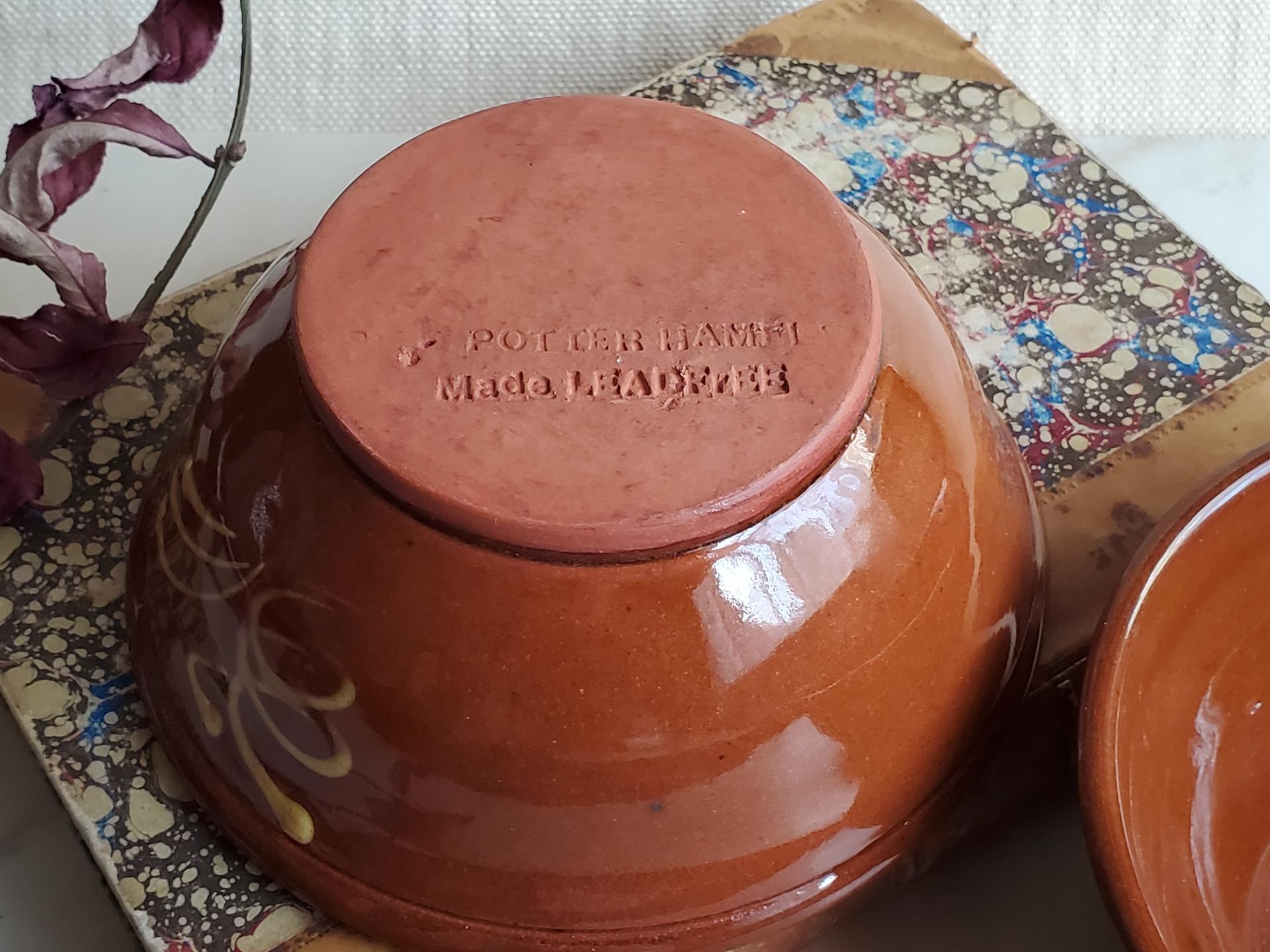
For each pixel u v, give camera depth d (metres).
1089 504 0.60
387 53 0.81
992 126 0.74
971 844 0.58
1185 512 0.49
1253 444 0.62
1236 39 0.83
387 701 0.42
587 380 0.41
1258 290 0.71
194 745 0.50
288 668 0.44
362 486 0.41
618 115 0.49
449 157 0.47
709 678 0.41
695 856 0.44
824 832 0.46
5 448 0.55
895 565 0.43
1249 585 0.51
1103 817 0.43
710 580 0.40
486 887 0.45
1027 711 0.55
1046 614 0.56
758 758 0.42
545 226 0.45
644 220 0.45
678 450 0.40
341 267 0.44
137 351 0.58
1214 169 0.84
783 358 0.42
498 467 0.40
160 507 0.51
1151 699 0.48
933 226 0.69
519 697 0.40
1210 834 0.50
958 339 0.56
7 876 0.60
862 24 0.78
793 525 0.41
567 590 0.40
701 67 0.76
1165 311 0.66
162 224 0.80
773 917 0.47
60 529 0.59
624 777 0.42
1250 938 0.49
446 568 0.40
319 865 0.48
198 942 0.49
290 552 0.43
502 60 0.82
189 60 0.55
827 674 0.42
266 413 0.45
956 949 0.56
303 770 0.45
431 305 0.43
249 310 0.50
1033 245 0.69
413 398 0.41
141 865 0.51
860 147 0.73
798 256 0.45
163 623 0.50
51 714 0.54
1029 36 0.83
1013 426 0.62
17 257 0.53
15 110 0.80
